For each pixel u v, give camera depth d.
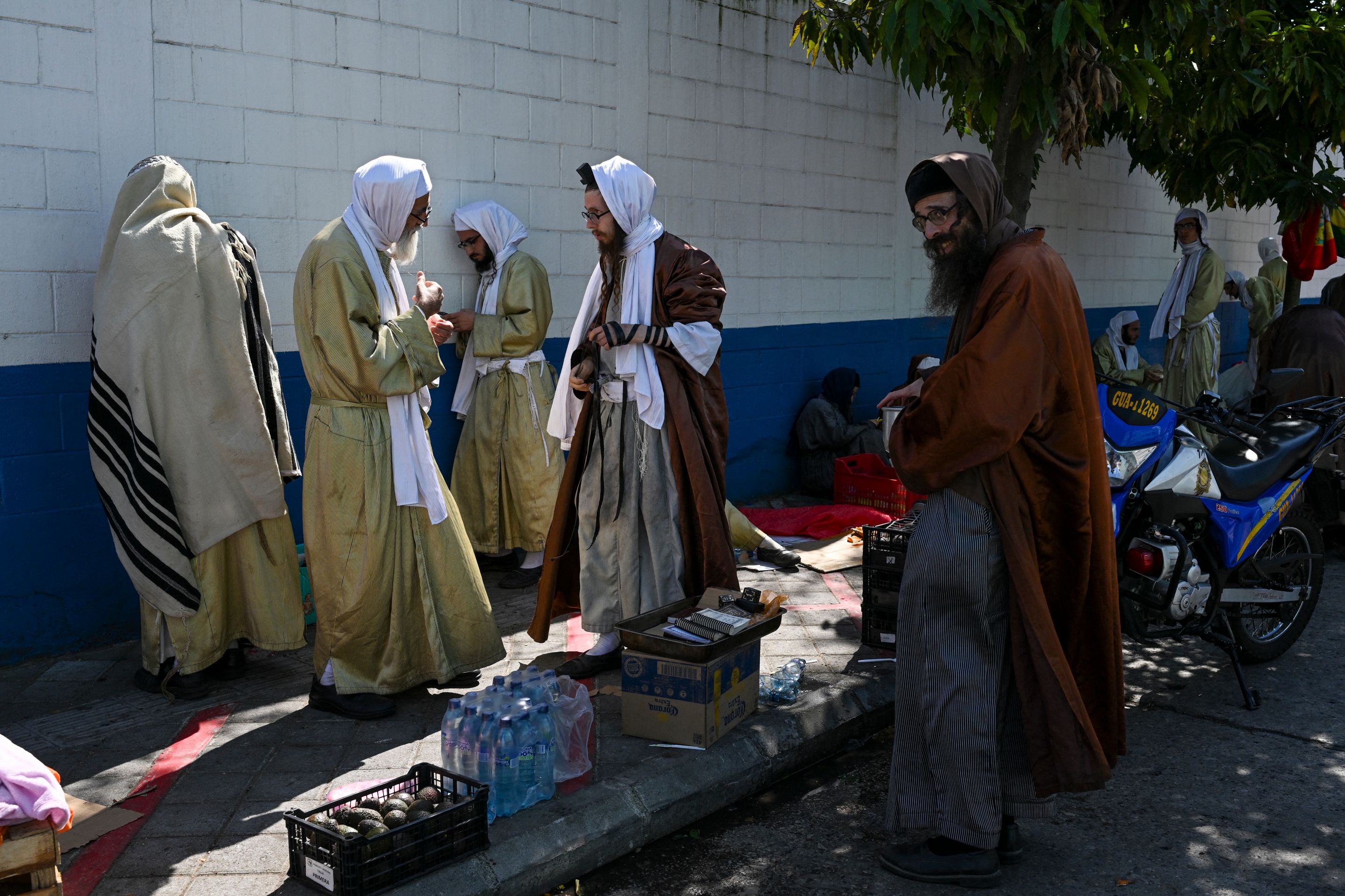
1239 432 4.96
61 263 4.51
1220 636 4.62
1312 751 4.10
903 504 7.13
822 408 7.91
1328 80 7.36
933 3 5.44
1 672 4.48
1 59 4.28
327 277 3.82
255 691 4.29
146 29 4.64
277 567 4.38
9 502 4.47
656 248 4.29
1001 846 3.25
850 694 4.28
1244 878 3.20
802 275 8.07
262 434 4.23
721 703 3.77
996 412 2.87
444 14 5.70
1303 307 7.25
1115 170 11.21
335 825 2.88
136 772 3.57
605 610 4.41
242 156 5.01
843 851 3.37
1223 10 6.62
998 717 3.04
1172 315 9.73
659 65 6.84
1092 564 3.04
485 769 3.21
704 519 4.25
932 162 3.03
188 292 4.05
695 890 3.14
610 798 3.35
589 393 4.36
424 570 4.11
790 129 7.81
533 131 6.21
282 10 5.07
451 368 6.00
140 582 4.09
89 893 2.86
